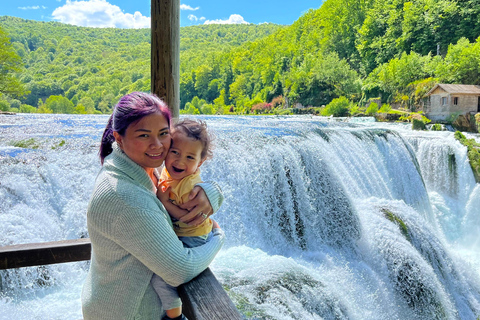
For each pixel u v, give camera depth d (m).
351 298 4.91
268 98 65.44
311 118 26.56
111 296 1.29
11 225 4.39
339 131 10.02
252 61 91.81
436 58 32.19
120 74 115.69
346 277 5.30
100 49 160.38
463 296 6.58
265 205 6.25
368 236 6.34
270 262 4.84
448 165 11.88
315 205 6.73
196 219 1.43
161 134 1.35
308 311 3.92
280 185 6.46
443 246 7.14
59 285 4.10
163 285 1.38
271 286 4.10
